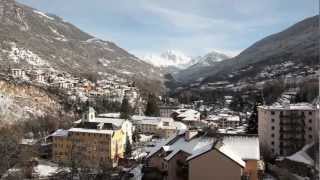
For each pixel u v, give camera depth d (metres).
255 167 91.81
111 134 143.75
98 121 154.12
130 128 173.00
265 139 143.25
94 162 132.38
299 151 118.69
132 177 116.94
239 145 96.56
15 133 171.00
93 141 144.75
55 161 145.75
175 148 103.62
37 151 151.38
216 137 98.75
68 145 145.88
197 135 104.38
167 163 99.94
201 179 85.69
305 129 136.00
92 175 120.12
